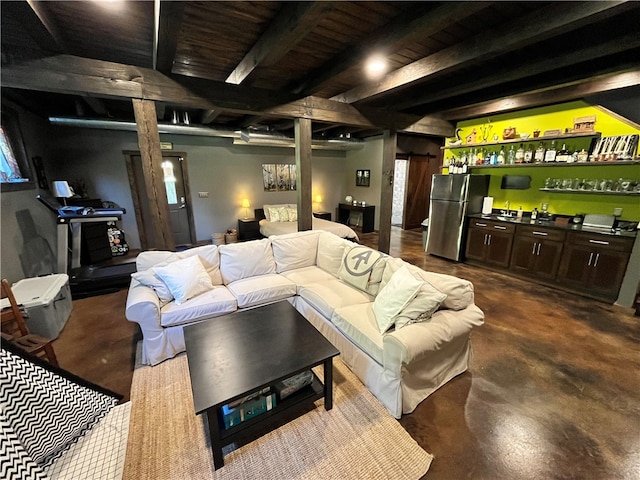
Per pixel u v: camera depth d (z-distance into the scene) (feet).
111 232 16.55
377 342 6.00
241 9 5.82
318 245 11.09
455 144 15.57
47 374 3.91
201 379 4.63
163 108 13.94
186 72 9.77
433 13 5.36
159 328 7.09
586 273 10.95
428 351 5.53
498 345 7.93
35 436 3.51
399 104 12.55
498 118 14.38
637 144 10.09
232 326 6.35
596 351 7.62
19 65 6.77
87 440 4.04
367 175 24.50
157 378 6.64
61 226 11.61
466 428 5.32
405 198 24.14
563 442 5.01
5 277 8.89
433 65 8.09
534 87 10.29
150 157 8.61
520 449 4.89
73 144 15.74
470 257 15.29
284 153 22.98
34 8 5.20
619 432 5.19
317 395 5.55
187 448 4.91
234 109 9.59
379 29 6.59
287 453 4.82
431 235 16.84
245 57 8.23
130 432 5.20
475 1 4.79
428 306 5.99
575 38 7.36
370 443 5.00
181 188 19.60
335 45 7.46
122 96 7.94
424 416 5.59
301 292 8.98
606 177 11.32
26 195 10.97
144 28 6.76
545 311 9.91
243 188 21.72
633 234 9.97
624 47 6.64
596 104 11.06
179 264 8.13
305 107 10.94
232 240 20.56
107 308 10.29
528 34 6.03
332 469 4.56
